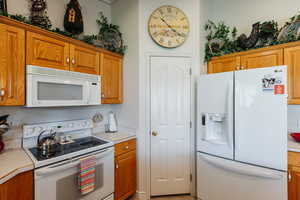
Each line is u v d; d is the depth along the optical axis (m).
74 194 1.42
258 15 2.25
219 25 2.33
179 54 2.12
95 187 1.59
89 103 1.78
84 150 1.51
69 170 1.38
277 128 1.38
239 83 1.55
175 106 2.13
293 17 1.85
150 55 2.10
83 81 1.71
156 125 2.11
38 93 1.37
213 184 1.75
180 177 2.13
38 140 1.55
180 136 2.13
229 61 2.09
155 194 2.12
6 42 1.22
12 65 1.25
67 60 1.61
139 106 2.10
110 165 1.76
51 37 1.49
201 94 1.86
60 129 1.83
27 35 1.34
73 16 1.85
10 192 1.04
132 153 2.07
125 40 2.26
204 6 2.38
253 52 1.91
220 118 1.71
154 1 2.11
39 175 1.19
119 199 1.88
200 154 1.85
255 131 1.48
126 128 2.26
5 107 1.50
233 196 1.59
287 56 1.71
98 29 2.36
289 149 1.44
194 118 2.15
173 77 2.12
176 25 2.11
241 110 1.54
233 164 1.56
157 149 2.12
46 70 1.41
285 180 1.34
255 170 1.43
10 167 1.10
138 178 2.11
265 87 1.42
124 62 2.27
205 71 2.30
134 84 2.14
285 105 1.34
